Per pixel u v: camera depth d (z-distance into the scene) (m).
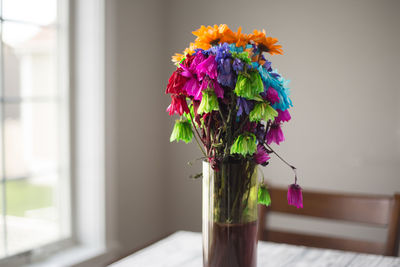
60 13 1.97
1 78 1.71
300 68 2.24
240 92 0.83
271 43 0.90
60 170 2.01
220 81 0.84
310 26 2.21
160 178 2.54
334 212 1.47
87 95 2.02
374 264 1.17
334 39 2.16
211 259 0.96
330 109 2.20
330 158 2.21
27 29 1.81
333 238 1.48
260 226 1.53
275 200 1.55
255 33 0.89
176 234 1.44
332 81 2.18
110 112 2.04
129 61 2.21
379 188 2.13
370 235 2.16
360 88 2.13
